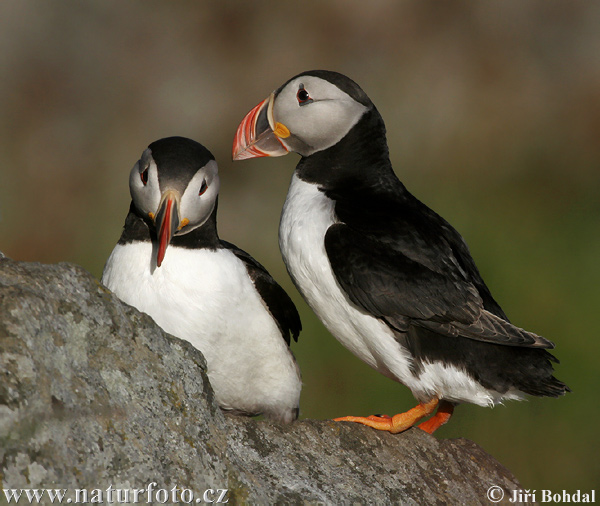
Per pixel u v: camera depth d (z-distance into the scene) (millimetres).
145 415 5895
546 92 25000
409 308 8508
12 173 22062
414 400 14656
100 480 5453
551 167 22984
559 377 15492
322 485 7047
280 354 8094
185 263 7543
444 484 7961
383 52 25547
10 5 25438
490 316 8609
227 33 25828
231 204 20781
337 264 8578
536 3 26875
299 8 26094
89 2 26125
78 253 20266
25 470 5125
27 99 24094
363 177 9391
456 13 26375
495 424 14602
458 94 24469
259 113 9539
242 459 6812
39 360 5430
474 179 22312
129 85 24766
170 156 7371
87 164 22672
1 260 5922
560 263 18219
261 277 8078
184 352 6395
